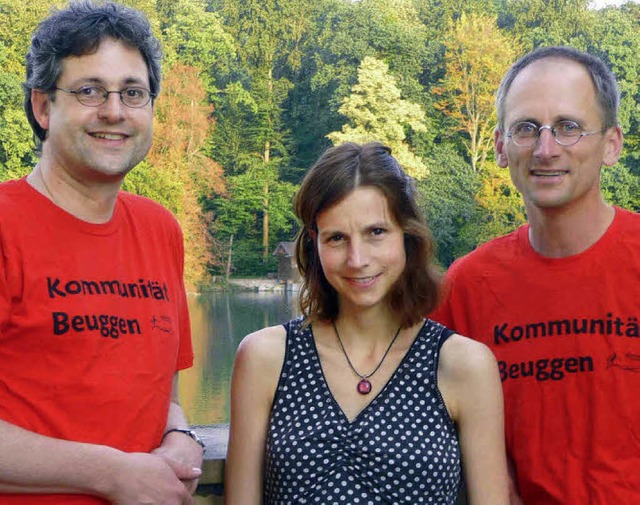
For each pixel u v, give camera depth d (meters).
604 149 2.12
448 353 1.93
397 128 41.94
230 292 42.06
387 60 47.72
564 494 2.04
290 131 47.91
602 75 2.10
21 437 1.73
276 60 50.94
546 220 2.11
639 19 50.22
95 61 1.88
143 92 1.95
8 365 1.78
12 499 1.75
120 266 1.94
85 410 1.81
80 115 1.87
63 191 1.90
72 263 1.86
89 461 1.75
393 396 1.90
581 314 2.08
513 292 2.17
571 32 48.94
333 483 1.83
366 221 1.88
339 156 1.91
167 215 2.12
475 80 44.81
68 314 1.82
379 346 1.96
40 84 1.90
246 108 47.22
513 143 2.12
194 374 26.88
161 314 1.98
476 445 1.91
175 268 2.11
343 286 1.91
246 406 1.95
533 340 2.12
